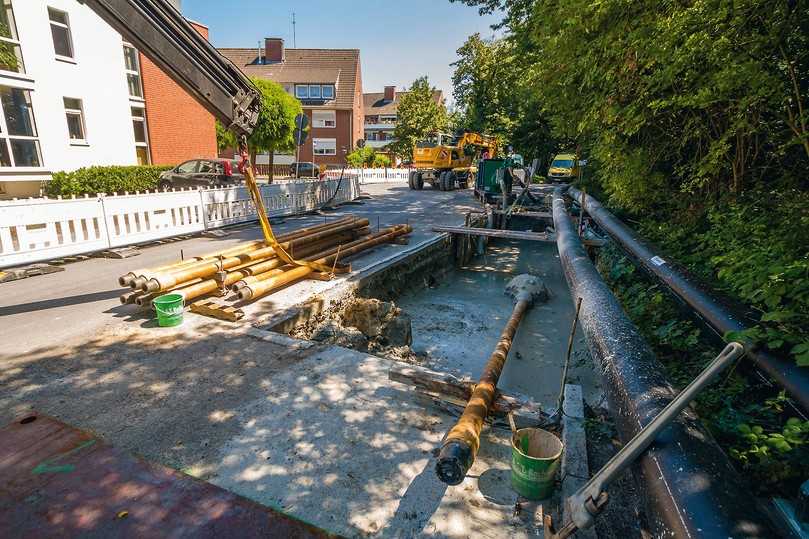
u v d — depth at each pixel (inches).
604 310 153.3
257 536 76.5
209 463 102.0
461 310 315.0
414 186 911.7
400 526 86.4
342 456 106.0
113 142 628.4
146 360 151.6
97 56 597.3
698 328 159.2
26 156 522.9
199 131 791.1
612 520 87.9
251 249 250.4
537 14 256.7
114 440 108.7
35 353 154.8
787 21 124.4
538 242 592.1
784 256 120.6
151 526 76.7
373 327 228.4
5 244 245.3
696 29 142.0
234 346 163.8
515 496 95.0
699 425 82.0
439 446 111.2
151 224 331.3
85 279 246.2
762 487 89.7
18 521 76.1
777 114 149.1
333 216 506.3
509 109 883.4
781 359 98.5
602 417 127.4
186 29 171.3
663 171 238.4
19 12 502.9
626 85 189.8
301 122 398.3
